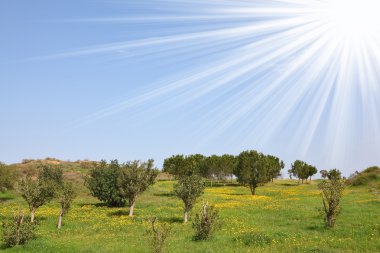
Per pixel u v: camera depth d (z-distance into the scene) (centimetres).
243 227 2984
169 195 5931
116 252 2145
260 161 6675
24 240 2509
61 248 2284
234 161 9038
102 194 4828
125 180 3959
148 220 3434
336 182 2930
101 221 3506
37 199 3481
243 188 8156
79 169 8169
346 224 2922
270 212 3819
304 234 2602
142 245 2350
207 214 2573
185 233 2827
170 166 7750
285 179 12250
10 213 4066
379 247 2133
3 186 5584
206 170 8944
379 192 5416
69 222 3500
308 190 6975
